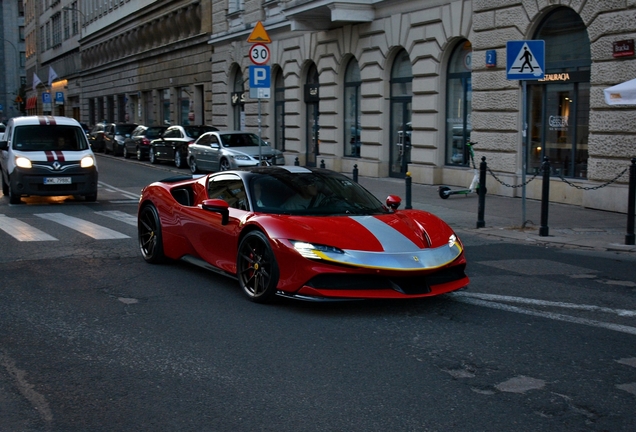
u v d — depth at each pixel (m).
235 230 7.15
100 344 5.59
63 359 5.23
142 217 9.06
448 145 18.98
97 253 9.55
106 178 22.44
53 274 8.23
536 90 15.95
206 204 7.21
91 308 6.70
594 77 14.02
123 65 51.00
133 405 4.38
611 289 7.64
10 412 4.28
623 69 13.42
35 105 86.81
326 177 7.83
